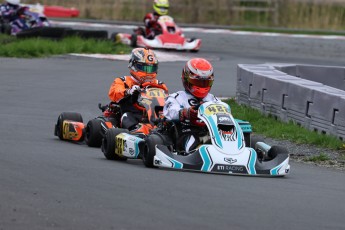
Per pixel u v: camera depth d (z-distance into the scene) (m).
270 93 51.06
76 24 123.25
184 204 25.28
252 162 31.83
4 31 103.12
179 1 144.50
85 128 40.19
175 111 33.66
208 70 34.09
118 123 39.12
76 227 21.89
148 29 98.00
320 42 110.38
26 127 45.69
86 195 25.94
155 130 34.88
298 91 47.47
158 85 38.41
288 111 48.84
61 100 58.19
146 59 38.78
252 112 51.78
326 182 32.19
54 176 29.22
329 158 39.06
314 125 45.75
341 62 90.56
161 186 28.00
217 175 31.05
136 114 38.09
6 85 64.12
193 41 95.62
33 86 64.31
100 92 63.12
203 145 31.86
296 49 102.31
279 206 26.00
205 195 26.86
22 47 84.31
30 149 37.09
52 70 74.44
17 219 22.52
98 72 74.44
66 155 35.62
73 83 67.06
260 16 140.88
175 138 33.56
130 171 31.17
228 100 59.25
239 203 25.98
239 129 32.53
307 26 136.38
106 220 22.75
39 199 25.05
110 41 94.94
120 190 26.98
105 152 35.25
